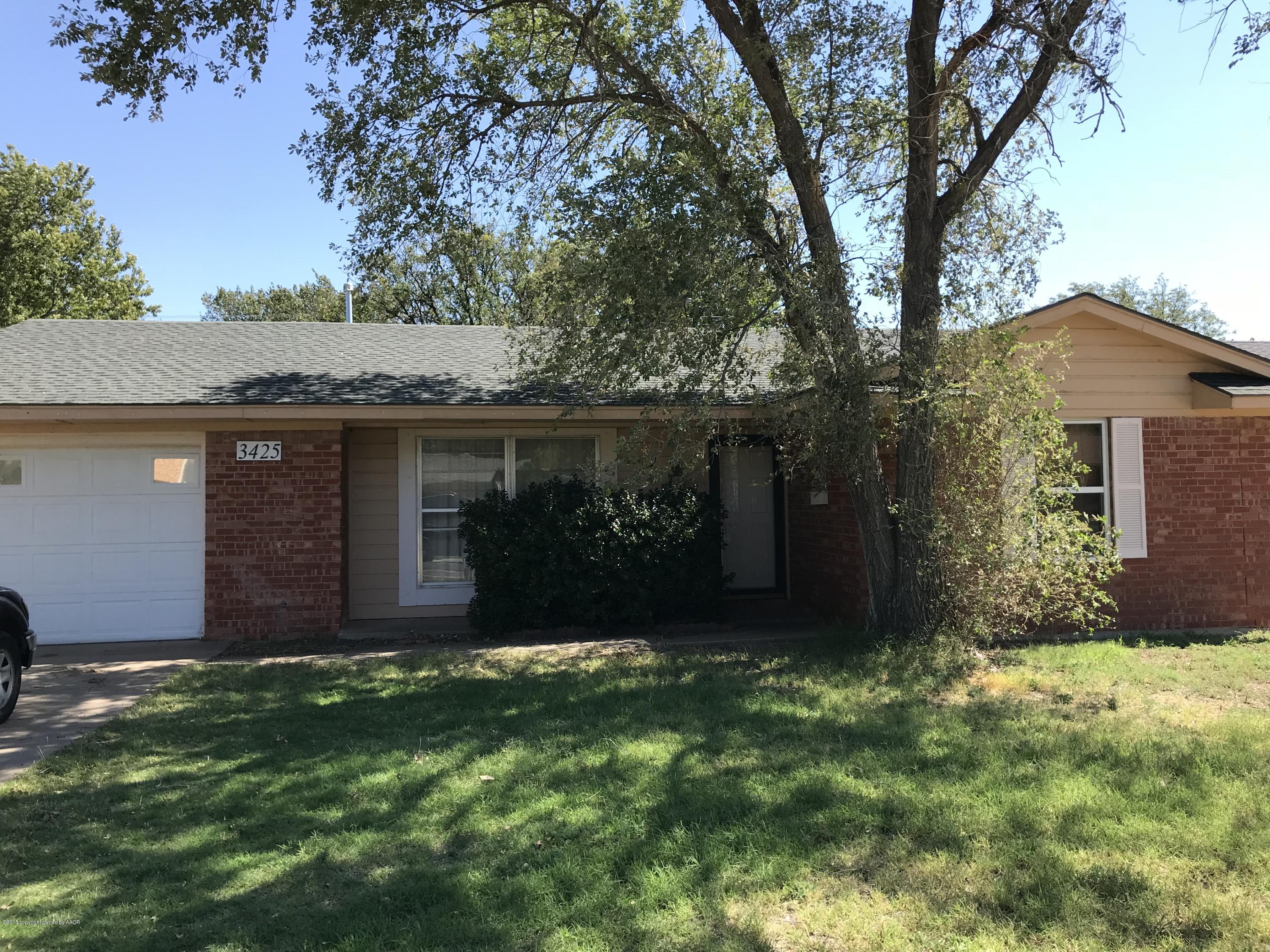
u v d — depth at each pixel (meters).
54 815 4.58
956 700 6.86
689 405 8.43
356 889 3.70
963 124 9.38
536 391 10.70
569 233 8.45
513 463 11.43
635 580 10.14
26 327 12.64
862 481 8.78
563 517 10.07
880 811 4.42
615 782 4.88
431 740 5.83
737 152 8.95
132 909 3.54
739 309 7.98
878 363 8.22
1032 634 9.78
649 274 7.73
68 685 7.79
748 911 3.47
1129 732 5.79
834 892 3.63
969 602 8.52
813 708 6.51
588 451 11.58
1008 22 8.41
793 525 12.35
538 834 4.21
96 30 8.23
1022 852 3.94
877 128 8.92
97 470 10.12
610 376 8.59
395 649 9.55
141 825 4.45
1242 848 3.97
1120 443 10.13
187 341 12.42
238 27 8.48
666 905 3.52
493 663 8.56
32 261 25.53
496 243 15.95
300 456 10.18
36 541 10.00
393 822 4.41
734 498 12.64
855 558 10.30
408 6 8.94
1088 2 8.26
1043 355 8.76
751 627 10.71
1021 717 6.20
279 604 10.11
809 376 8.31
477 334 13.88
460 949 3.22
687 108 9.20
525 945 3.24
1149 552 10.16
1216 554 10.27
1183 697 6.96
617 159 8.34
